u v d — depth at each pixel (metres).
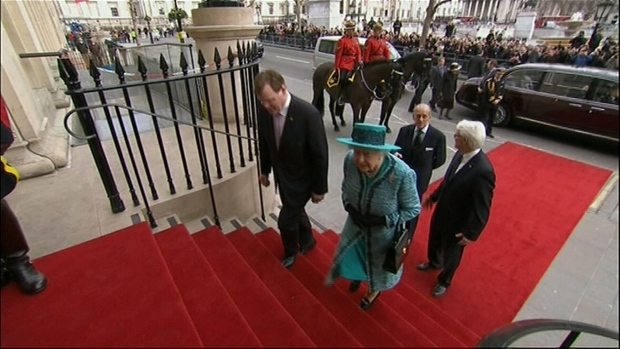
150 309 1.59
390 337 1.87
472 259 3.29
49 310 1.57
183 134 4.23
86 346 1.41
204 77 2.59
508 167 4.75
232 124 4.72
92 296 1.66
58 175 3.05
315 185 2.29
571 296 2.81
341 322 1.99
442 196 2.54
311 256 2.79
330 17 22.30
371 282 2.07
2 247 1.56
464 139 2.20
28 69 3.91
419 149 2.80
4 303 1.60
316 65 11.52
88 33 16.47
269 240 2.93
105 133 4.32
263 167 2.52
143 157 2.48
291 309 1.96
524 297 2.84
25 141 2.96
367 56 6.16
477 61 6.82
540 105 4.51
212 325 1.60
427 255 3.13
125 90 2.20
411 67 5.90
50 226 2.32
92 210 2.51
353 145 1.64
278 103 1.91
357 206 1.91
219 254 2.30
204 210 2.98
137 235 2.10
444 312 2.44
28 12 5.33
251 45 3.44
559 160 4.55
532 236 3.56
